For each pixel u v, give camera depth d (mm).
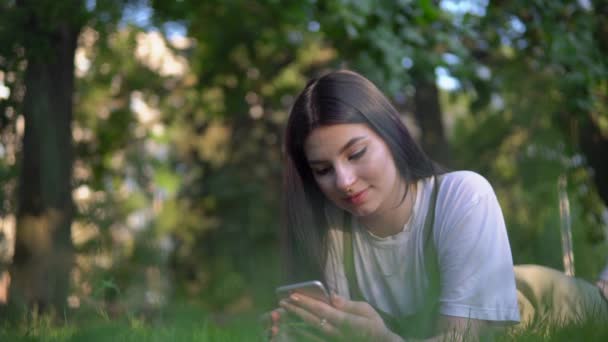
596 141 8422
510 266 2670
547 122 9812
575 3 7605
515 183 10633
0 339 2775
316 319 2514
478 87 8938
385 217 2809
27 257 5543
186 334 2654
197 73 11750
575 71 7332
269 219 14797
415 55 7156
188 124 14711
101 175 8969
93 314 3199
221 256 14438
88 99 10023
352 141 2525
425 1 6770
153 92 11836
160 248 8438
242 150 15016
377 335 2467
